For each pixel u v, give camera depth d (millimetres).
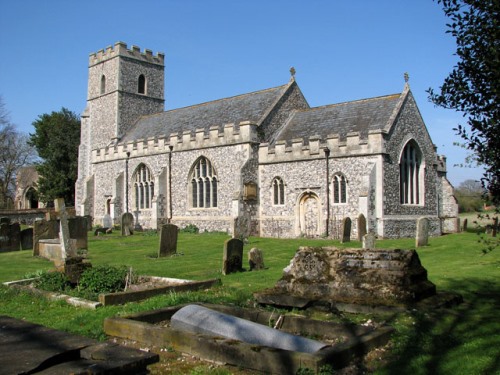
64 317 8359
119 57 41406
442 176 29766
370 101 27938
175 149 32125
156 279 11516
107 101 42188
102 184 37875
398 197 25406
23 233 21688
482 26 5445
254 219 28406
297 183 27062
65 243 11961
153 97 43844
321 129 28219
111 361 3814
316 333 6891
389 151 24859
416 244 19125
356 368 5449
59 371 3572
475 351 5906
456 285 10297
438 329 6832
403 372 5316
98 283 10602
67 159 51781
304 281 8820
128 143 35656
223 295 9656
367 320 7461
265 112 29625
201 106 36594
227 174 29078
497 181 5699
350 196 24953
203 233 29078
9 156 57000
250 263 13742
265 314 7445
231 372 5473
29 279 11430
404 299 7902
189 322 6688
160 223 32188
